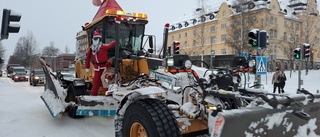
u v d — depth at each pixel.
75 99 6.01
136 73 5.66
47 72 6.91
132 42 6.44
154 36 6.66
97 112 5.11
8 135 5.27
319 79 22.39
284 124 3.15
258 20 33.19
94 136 5.24
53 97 6.55
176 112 3.76
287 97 3.20
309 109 3.38
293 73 29.02
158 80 4.98
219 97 3.87
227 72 4.58
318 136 3.47
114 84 5.29
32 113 7.48
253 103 3.21
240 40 29.78
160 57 6.31
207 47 45.81
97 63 5.85
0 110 7.96
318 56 49.72
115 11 5.94
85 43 7.33
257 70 9.05
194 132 3.88
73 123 6.23
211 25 46.41
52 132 5.49
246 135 2.87
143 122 3.36
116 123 3.93
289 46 39.94
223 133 2.73
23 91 15.20
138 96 3.68
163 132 3.18
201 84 4.10
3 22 6.99
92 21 6.84
